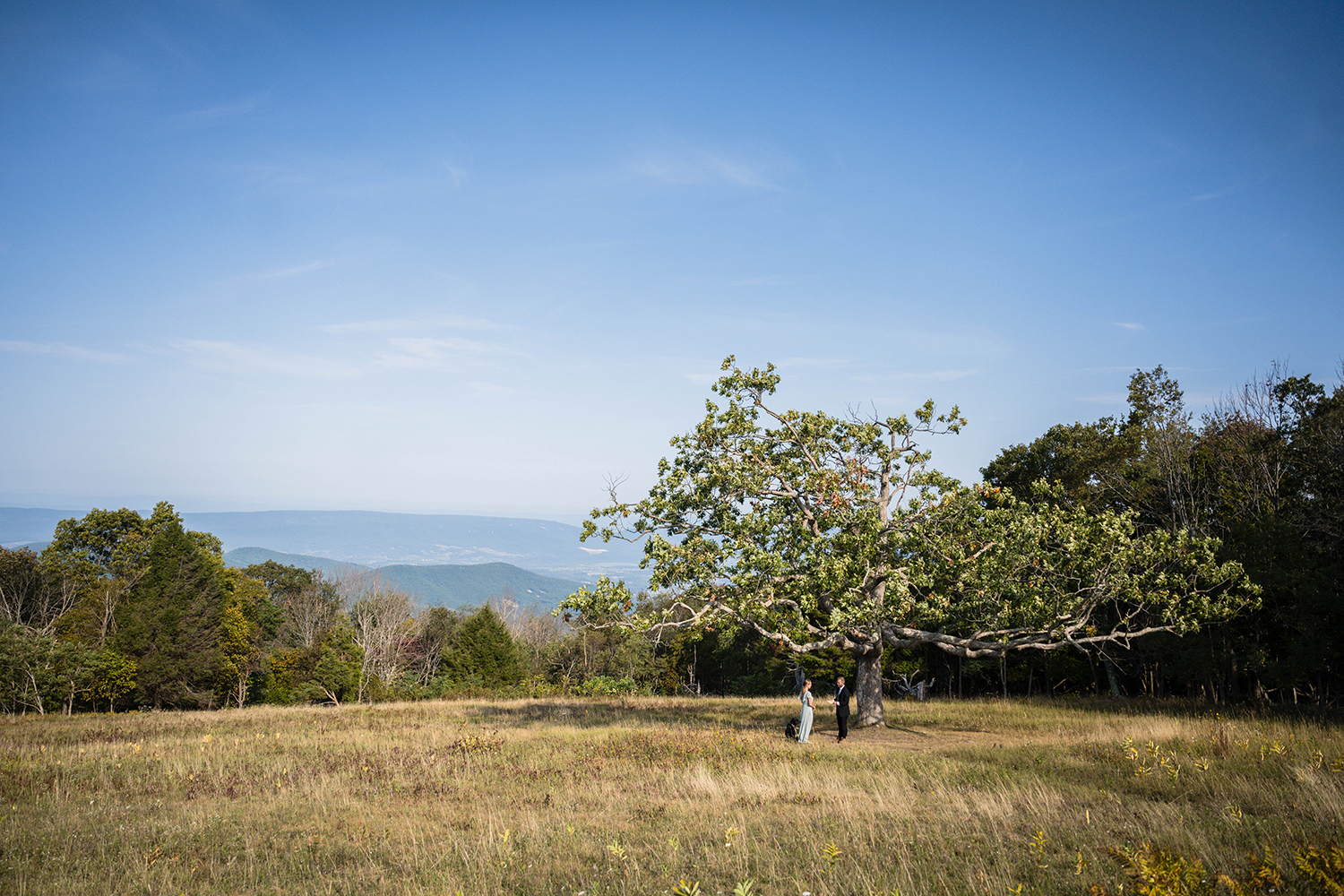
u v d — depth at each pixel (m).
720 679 54.56
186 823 10.25
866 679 22.56
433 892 7.32
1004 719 23.03
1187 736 16.83
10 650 32.53
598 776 13.59
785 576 20.98
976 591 20.23
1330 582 23.39
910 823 9.52
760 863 8.05
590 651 54.81
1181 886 5.79
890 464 23.27
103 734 20.73
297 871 8.21
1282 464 30.03
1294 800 9.91
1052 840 8.48
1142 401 41.75
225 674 43.25
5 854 8.73
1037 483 20.66
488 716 26.89
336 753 16.53
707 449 23.73
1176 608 21.67
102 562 55.78
